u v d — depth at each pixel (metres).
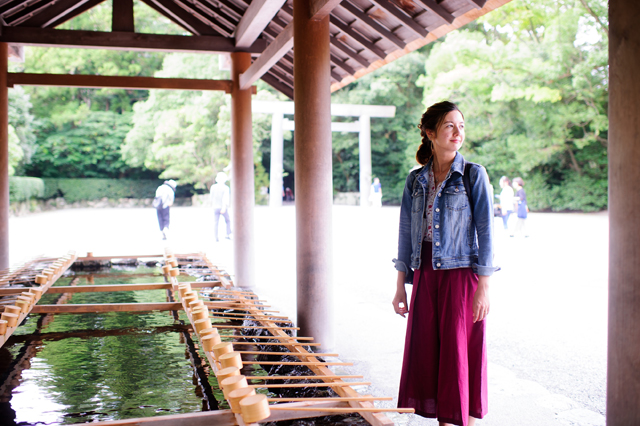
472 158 23.94
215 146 26.53
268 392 2.77
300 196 3.96
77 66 28.56
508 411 2.71
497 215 16.64
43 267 6.37
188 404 2.67
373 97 27.52
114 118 29.61
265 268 7.55
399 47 4.86
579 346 3.86
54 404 2.66
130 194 29.19
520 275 6.93
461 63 21.69
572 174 22.53
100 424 2.06
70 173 30.14
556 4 20.36
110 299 5.16
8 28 6.21
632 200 1.59
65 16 6.92
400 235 2.44
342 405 2.29
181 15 6.69
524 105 21.41
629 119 1.59
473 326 2.18
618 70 1.62
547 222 16.38
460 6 3.86
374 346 3.87
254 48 6.61
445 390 2.12
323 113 3.93
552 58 19.92
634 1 1.57
